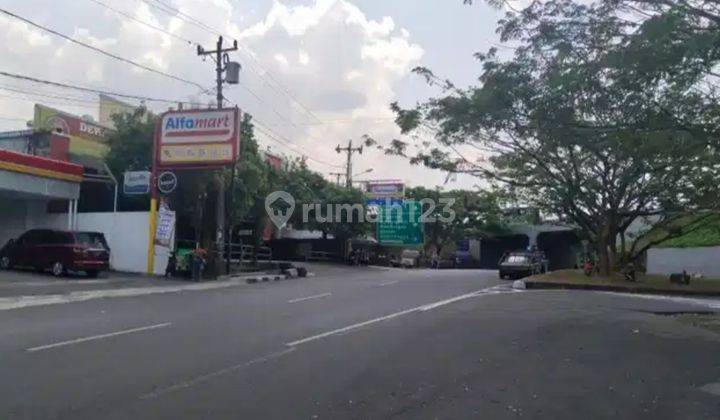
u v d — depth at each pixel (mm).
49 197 28297
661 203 27906
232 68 30109
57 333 11852
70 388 7883
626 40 11289
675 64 10609
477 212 58812
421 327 13680
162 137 28219
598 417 7137
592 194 28641
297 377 8766
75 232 24391
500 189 32812
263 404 7379
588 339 12414
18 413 6824
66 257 23766
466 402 7637
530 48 12617
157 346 10820
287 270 31812
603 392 8258
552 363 10039
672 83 11555
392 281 28500
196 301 18109
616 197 28312
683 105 12062
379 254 56188
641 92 11672
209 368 9219
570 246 61594
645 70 10711
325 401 7555
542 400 7789
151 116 32094
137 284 22938
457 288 24750
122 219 28578
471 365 9750
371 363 9789
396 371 9234
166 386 8117
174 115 28141
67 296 18438
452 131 15844
